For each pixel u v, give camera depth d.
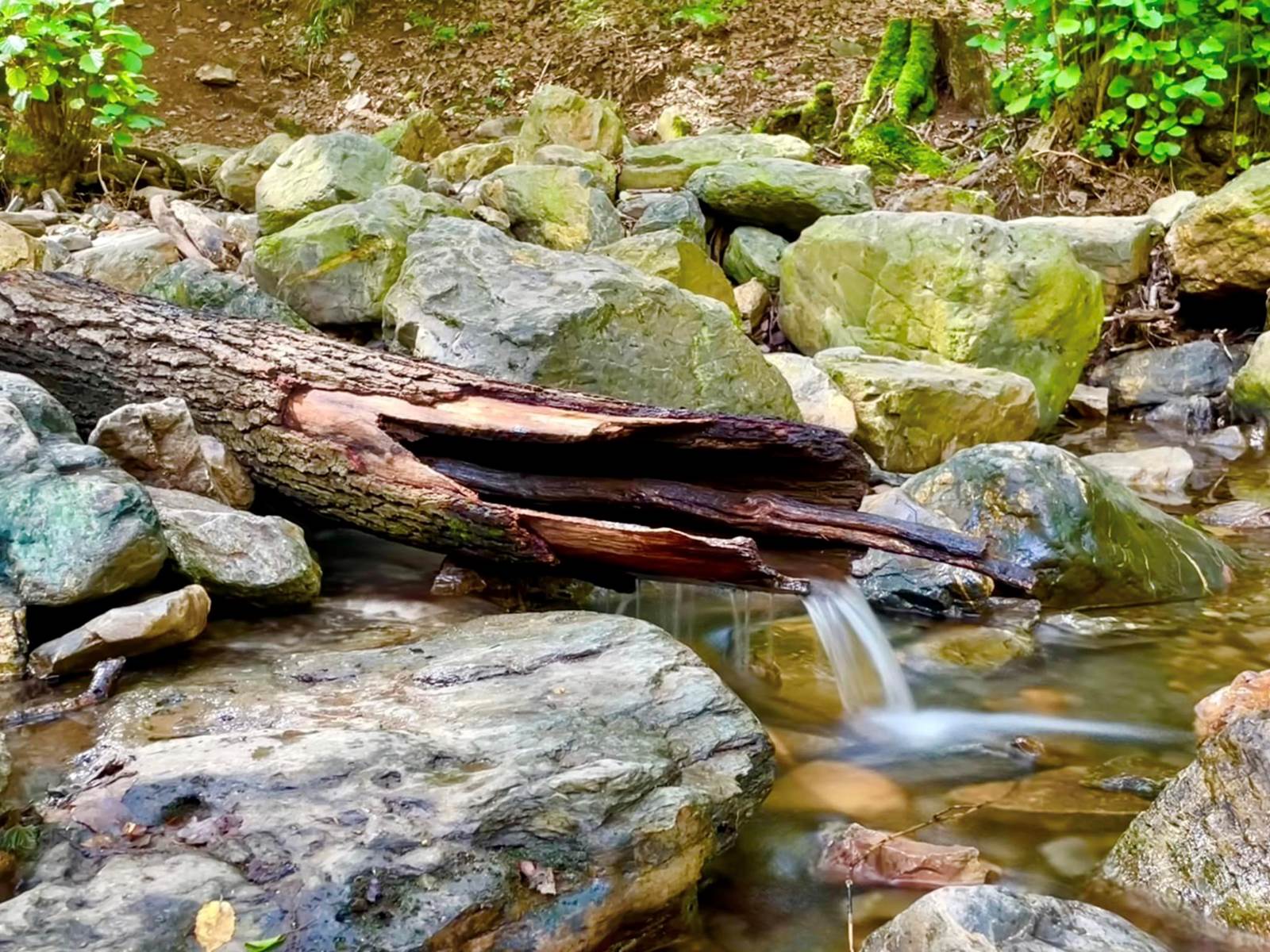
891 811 2.56
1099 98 8.05
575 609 3.48
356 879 1.81
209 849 1.88
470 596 3.39
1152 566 3.95
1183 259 6.81
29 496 2.77
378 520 3.42
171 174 8.19
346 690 2.49
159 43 12.13
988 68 9.12
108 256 5.68
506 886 1.88
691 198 7.07
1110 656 3.50
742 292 6.63
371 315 5.35
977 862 2.28
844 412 5.13
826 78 10.41
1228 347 6.71
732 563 3.03
